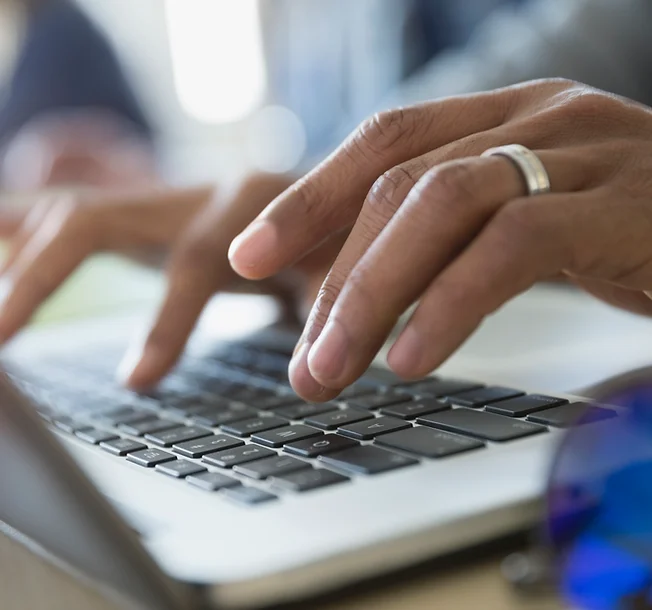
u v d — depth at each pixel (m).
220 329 0.78
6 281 0.81
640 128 0.43
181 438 0.41
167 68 3.27
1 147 2.13
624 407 0.25
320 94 2.67
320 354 0.34
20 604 0.26
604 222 0.36
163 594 0.23
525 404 0.41
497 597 0.24
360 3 2.36
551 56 1.33
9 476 0.28
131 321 0.88
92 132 1.93
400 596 0.24
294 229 0.42
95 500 0.24
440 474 0.31
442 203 0.34
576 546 0.24
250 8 3.16
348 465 0.33
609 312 0.71
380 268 0.34
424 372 0.33
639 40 1.32
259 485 0.31
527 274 0.34
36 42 2.20
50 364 0.70
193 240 0.68
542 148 0.42
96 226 0.83
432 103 0.45
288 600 0.24
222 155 3.15
